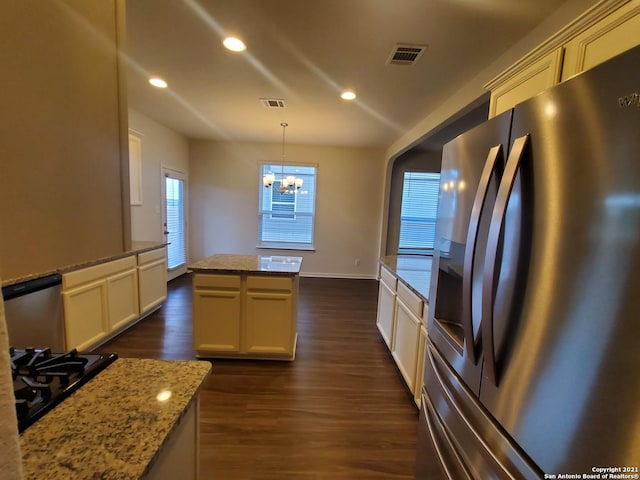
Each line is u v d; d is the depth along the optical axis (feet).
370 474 5.03
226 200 18.54
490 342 2.61
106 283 8.80
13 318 5.58
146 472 1.89
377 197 18.78
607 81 1.78
